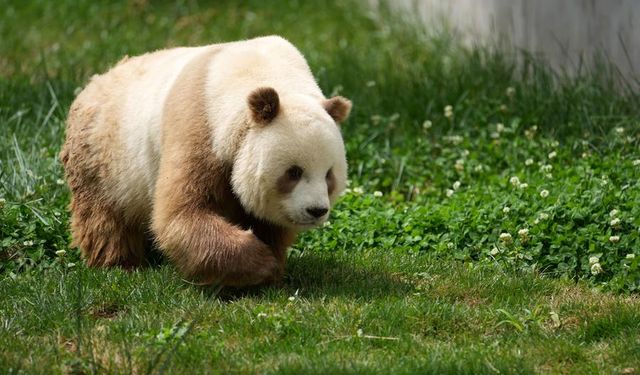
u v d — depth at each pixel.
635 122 14.43
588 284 10.91
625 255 11.16
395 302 10.02
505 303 10.25
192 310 9.90
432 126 15.77
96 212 11.57
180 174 10.18
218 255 9.98
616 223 11.34
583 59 16.45
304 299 10.22
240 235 10.12
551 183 12.85
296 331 9.35
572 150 14.38
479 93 16.30
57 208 12.73
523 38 18.09
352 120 16.00
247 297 10.27
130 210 11.40
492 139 15.23
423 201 13.55
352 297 10.29
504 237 11.54
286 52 10.87
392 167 14.80
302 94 10.33
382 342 9.23
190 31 22.28
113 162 11.30
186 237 10.09
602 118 14.70
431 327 9.59
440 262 11.44
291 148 9.79
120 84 11.59
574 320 9.84
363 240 12.20
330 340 9.23
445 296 10.51
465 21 20.23
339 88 16.67
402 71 18.06
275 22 22.92
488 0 19.19
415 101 16.31
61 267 11.53
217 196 10.27
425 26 21.12
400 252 11.87
